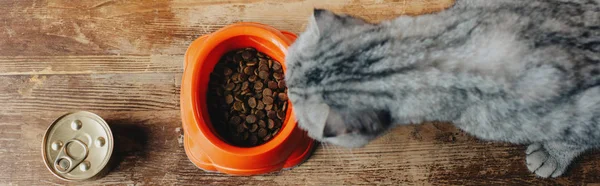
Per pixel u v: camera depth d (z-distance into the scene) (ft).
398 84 1.99
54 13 2.64
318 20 2.08
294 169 2.55
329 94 2.00
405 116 2.06
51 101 2.59
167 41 2.63
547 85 1.98
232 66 2.44
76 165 2.41
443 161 2.56
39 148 2.56
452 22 2.06
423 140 2.56
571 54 1.99
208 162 2.41
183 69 2.62
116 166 2.54
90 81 2.60
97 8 2.65
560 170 2.50
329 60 2.04
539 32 2.01
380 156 2.56
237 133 2.41
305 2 2.66
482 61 1.98
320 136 2.04
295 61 2.11
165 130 2.57
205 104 2.36
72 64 2.61
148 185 2.54
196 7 2.65
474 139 2.56
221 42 2.32
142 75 2.60
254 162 2.27
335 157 2.56
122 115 2.58
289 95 2.14
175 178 2.55
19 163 2.55
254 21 2.65
